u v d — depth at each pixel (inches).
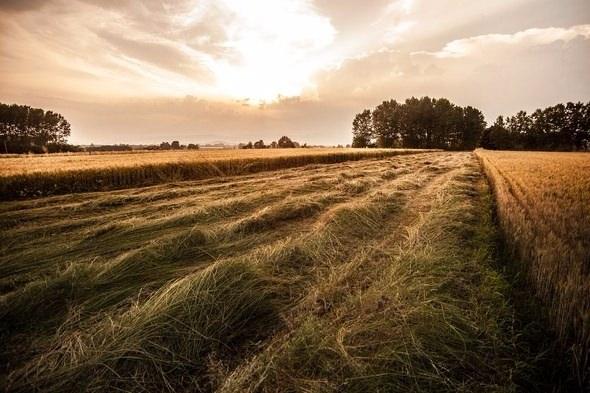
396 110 3644.2
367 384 94.6
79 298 142.9
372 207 303.4
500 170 604.4
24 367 102.0
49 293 141.4
